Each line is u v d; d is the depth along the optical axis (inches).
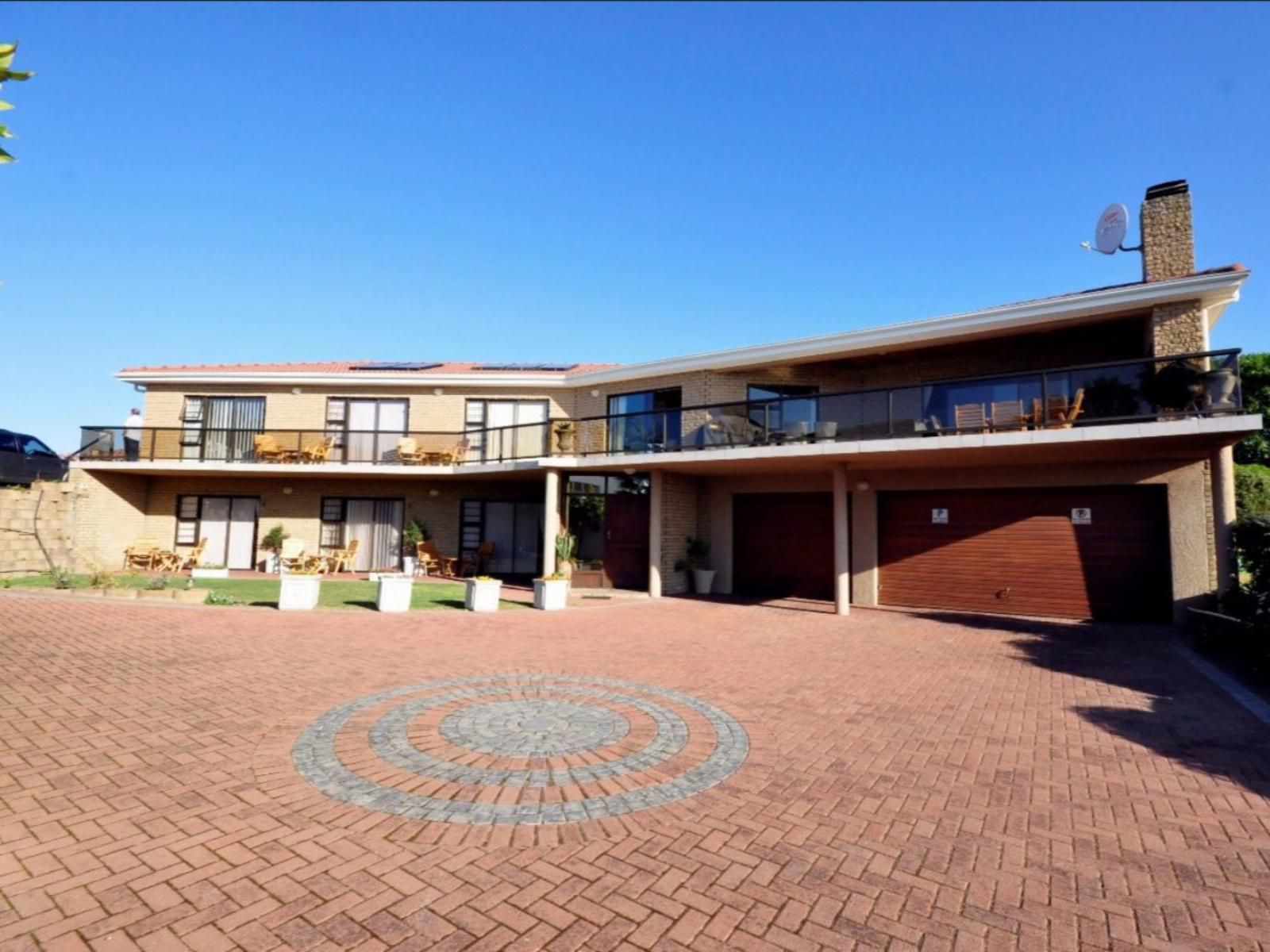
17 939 113.6
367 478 843.4
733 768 201.2
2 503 658.8
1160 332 459.8
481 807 171.3
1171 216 522.9
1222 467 447.2
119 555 806.5
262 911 124.2
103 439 775.7
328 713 244.7
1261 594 380.5
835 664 348.2
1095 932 123.7
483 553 828.6
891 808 175.0
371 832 156.4
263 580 723.4
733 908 129.1
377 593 585.6
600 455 620.1
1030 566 534.6
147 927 118.4
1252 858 151.4
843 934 121.5
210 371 832.9
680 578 671.1
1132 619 495.5
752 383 685.3
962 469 561.3
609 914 126.2
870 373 656.4
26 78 118.9
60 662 310.7
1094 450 456.8
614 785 187.2
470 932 119.6
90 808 164.2
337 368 869.8
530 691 284.5
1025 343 566.6
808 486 641.6
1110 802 180.4
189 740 212.8
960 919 126.6
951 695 288.7
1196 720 254.7
